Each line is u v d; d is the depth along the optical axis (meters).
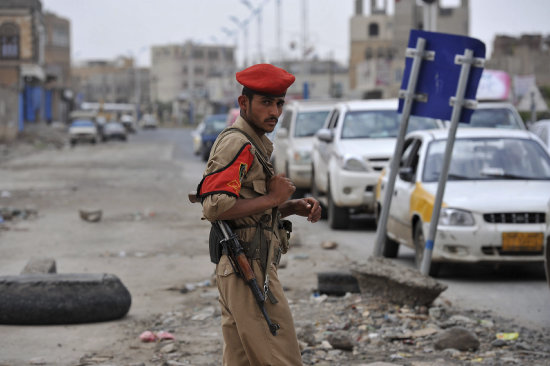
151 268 17.19
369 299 12.86
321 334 11.06
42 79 123.31
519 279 15.51
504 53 111.44
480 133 17.69
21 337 11.22
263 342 6.23
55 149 82.62
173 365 9.75
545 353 10.16
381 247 13.48
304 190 30.17
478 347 10.40
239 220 6.33
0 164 56.50
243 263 6.18
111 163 57.97
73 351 10.56
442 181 13.05
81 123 96.62
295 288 14.65
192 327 11.88
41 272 13.76
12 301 11.80
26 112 130.00
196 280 15.78
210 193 6.04
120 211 28.25
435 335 11.05
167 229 23.62
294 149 29.22
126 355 10.38
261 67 6.26
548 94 78.00
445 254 15.06
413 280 12.24
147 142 105.06
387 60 133.00
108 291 12.25
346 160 22.48
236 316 6.26
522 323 11.99
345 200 22.42
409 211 16.52
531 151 17.16
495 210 14.88
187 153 74.31
